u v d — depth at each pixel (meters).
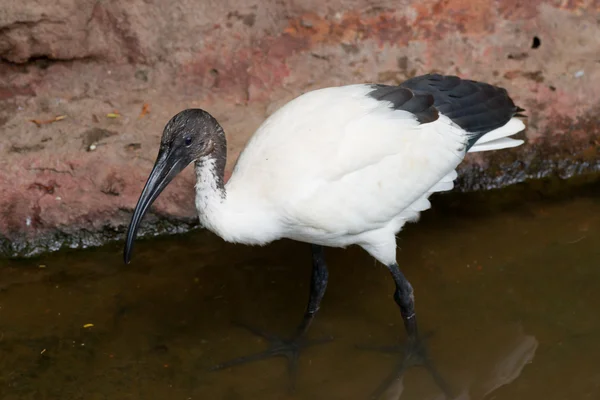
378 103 6.71
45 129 8.55
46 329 7.38
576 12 9.34
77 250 8.33
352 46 9.20
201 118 6.41
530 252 8.20
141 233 8.43
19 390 6.71
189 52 8.98
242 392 6.81
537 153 9.10
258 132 6.73
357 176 6.55
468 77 9.26
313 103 6.70
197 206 6.62
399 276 7.11
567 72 9.30
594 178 9.13
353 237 6.87
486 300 7.66
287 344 7.26
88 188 8.29
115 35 8.86
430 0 9.12
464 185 8.97
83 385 6.79
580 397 6.67
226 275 8.04
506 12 9.28
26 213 8.21
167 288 7.88
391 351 7.21
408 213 7.00
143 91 8.97
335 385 6.94
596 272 7.92
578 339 7.19
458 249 8.26
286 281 7.99
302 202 6.42
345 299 7.77
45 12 8.54
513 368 6.97
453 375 6.98
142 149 8.47
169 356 7.12
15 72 8.83
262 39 9.06
